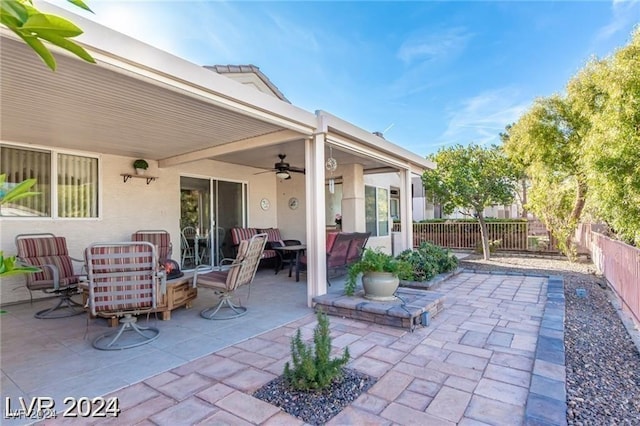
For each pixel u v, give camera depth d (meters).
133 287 3.41
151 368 2.90
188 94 3.25
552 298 5.11
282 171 7.63
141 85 3.25
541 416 2.10
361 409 2.25
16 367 2.95
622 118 4.65
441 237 12.72
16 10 0.72
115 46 2.66
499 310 4.58
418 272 6.05
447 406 2.28
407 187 8.20
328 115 4.75
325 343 2.54
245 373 2.78
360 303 4.23
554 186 9.26
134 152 6.27
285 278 7.19
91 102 3.68
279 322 4.14
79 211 5.96
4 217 5.19
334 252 6.21
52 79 3.10
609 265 5.97
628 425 2.09
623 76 4.77
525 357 3.05
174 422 2.13
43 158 5.59
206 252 7.99
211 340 3.55
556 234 9.30
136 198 6.71
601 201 5.13
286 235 9.65
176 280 4.47
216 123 4.51
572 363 2.98
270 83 8.21
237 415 2.19
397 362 2.96
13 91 3.36
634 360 3.05
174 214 7.33
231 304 4.63
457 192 9.75
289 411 2.23
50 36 0.79
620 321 4.17
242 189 8.86
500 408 2.25
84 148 5.88
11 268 0.89
